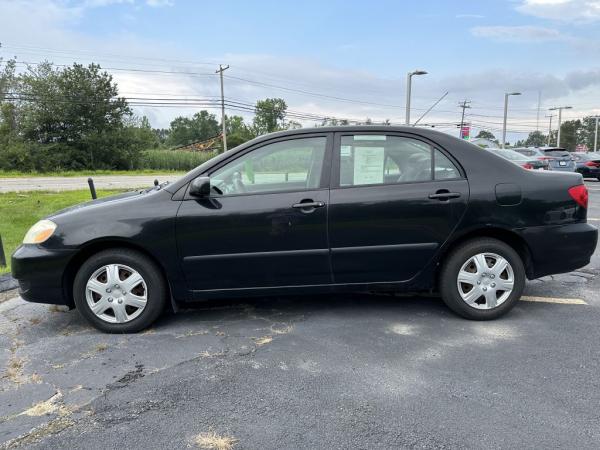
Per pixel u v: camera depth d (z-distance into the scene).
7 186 25.58
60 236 3.86
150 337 3.92
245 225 3.87
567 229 4.07
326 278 4.03
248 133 93.44
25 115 51.91
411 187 3.97
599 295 4.82
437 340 3.76
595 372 3.21
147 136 60.00
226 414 2.78
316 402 2.88
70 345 3.79
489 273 4.07
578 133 104.19
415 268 4.06
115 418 2.76
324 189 3.94
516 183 4.02
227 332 3.99
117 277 3.94
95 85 54.50
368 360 3.43
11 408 2.88
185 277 3.94
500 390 2.99
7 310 4.66
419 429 2.60
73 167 52.84
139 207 3.89
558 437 2.50
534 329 3.96
